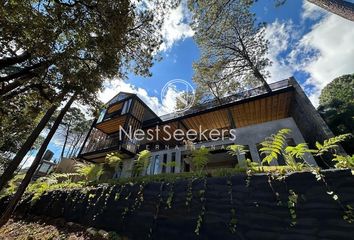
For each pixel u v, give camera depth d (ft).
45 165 69.26
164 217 15.75
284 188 11.82
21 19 14.46
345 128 25.73
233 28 43.75
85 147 48.91
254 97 33.60
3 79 18.10
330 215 9.66
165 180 18.65
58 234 19.58
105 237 17.08
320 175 10.94
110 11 18.79
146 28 31.09
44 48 17.07
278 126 28.17
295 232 10.10
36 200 30.99
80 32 17.39
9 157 47.67
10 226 25.26
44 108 25.96
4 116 23.85
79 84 21.30
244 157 28.09
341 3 17.43
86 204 23.30
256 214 11.90
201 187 15.61
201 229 13.29
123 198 20.08
